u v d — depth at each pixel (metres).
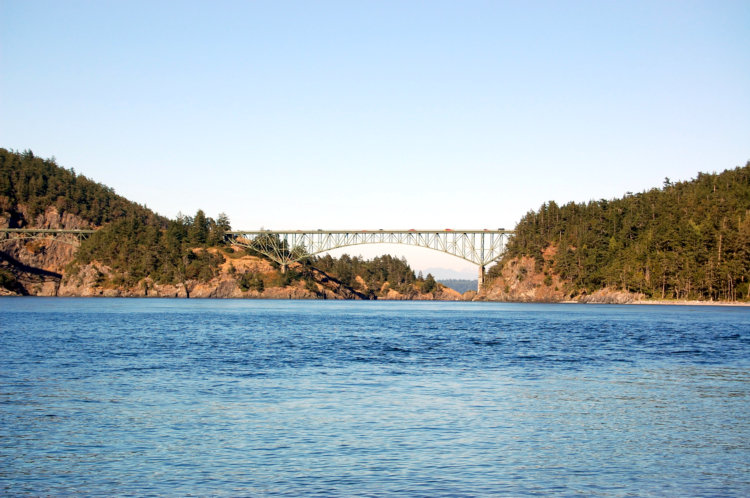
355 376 39.66
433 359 49.16
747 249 189.00
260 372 41.12
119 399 31.53
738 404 31.48
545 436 25.17
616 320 109.00
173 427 26.06
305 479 19.94
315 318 114.75
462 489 19.19
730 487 19.69
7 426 25.98
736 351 56.00
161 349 54.78
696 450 23.48
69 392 33.28
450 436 24.98
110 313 122.19
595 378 39.66
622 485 19.75
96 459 21.84
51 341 60.41
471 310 166.38
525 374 41.19
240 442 23.92
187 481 19.75
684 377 40.28
